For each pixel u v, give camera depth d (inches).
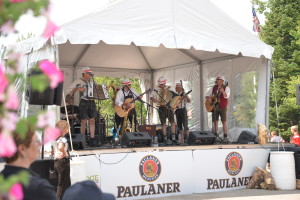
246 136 383.6
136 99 385.4
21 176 37.7
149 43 317.7
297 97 334.0
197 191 323.9
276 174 339.6
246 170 349.4
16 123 39.1
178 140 423.2
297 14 937.5
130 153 300.7
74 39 290.4
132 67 551.5
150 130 408.2
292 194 313.3
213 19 350.3
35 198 79.4
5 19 40.1
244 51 355.3
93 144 347.9
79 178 243.3
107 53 502.9
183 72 513.3
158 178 308.8
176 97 403.2
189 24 338.6
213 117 413.4
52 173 227.3
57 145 225.5
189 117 503.2
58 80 40.2
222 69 454.0
